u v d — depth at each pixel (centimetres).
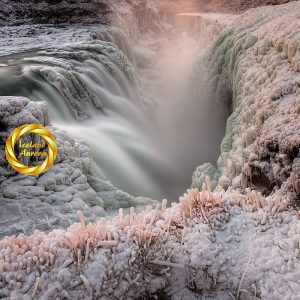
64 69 744
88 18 1683
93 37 1198
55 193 346
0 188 328
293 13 758
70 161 396
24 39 1201
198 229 168
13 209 316
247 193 194
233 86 748
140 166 715
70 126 658
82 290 139
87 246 148
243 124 555
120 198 412
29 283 137
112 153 655
